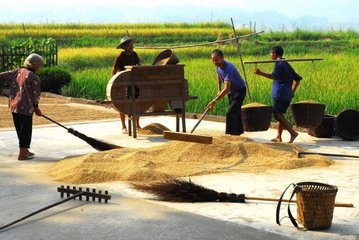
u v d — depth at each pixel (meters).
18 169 9.63
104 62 36.59
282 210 7.34
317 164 9.78
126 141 12.31
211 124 14.82
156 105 13.24
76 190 7.79
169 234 6.40
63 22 82.75
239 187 8.48
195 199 7.69
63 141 12.21
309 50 47.22
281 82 11.92
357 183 8.70
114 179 8.77
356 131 12.31
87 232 6.47
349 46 50.56
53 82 22.34
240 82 11.73
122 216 7.03
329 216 6.61
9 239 6.27
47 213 7.15
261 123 11.98
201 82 20.47
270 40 59.16
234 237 6.32
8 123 14.57
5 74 10.38
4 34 64.25
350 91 17.55
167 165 9.48
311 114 12.06
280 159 10.01
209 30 69.56
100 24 83.19
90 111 17.19
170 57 12.98
